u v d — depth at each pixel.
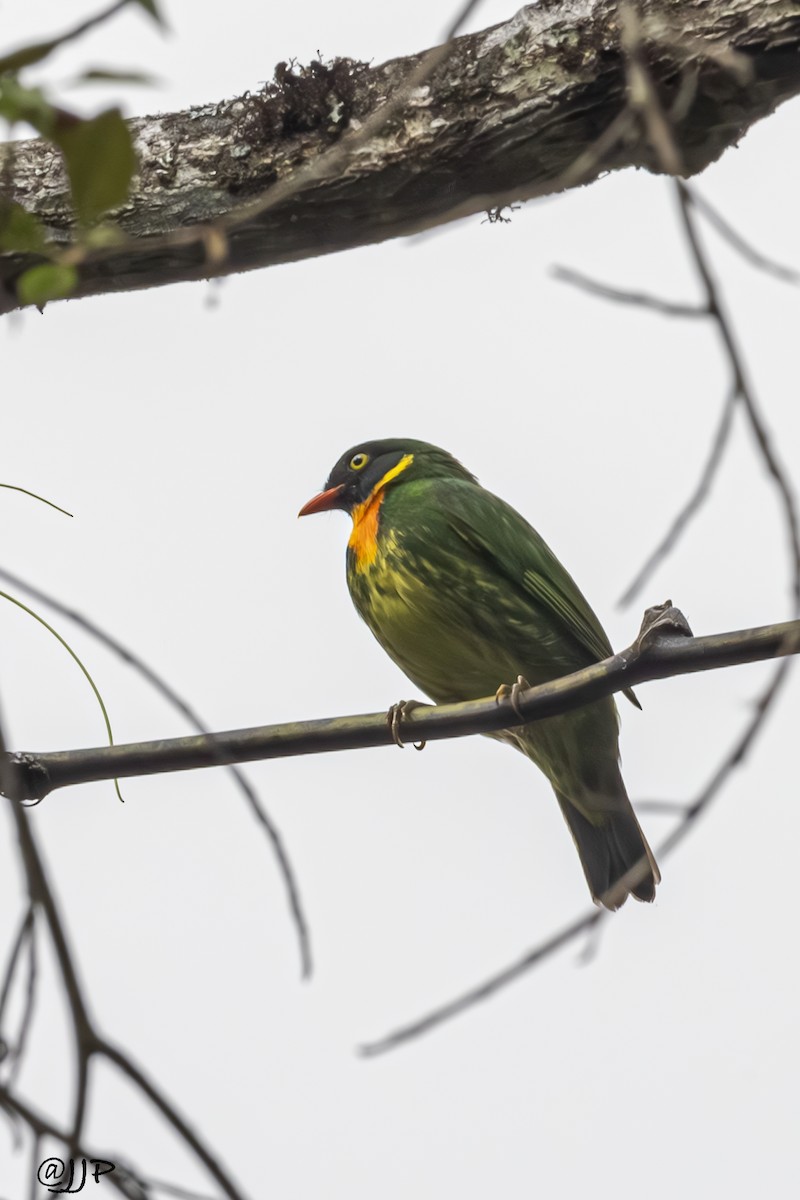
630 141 6.38
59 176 6.86
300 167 6.95
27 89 3.26
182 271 7.18
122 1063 2.63
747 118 6.41
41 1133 2.65
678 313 3.11
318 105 7.00
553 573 10.30
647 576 3.44
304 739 6.92
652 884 9.86
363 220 7.01
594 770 9.73
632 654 6.70
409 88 3.66
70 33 3.05
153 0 3.04
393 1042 2.97
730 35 6.19
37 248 3.85
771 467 3.16
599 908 3.04
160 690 3.91
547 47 6.64
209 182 7.04
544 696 7.02
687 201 3.09
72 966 2.68
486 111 6.72
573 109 6.60
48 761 6.53
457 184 6.86
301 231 7.05
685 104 3.55
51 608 3.83
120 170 3.46
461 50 6.85
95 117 3.35
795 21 6.12
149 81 3.21
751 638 6.55
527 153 6.73
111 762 6.57
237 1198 2.59
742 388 3.12
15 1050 3.16
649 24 6.36
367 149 6.86
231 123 7.11
